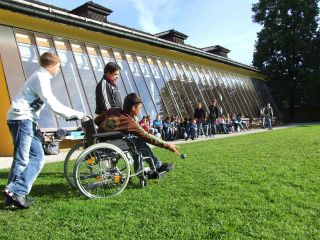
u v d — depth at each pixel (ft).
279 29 122.31
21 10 42.55
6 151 38.60
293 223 10.75
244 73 103.14
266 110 93.30
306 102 119.55
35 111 14.21
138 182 17.13
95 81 50.88
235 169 19.83
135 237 9.95
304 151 27.07
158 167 17.34
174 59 72.64
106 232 10.37
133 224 10.98
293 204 12.64
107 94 18.19
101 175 15.10
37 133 14.37
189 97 70.18
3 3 40.34
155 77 63.82
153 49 65.82
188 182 16.70
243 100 92.48
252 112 93.50
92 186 14.96
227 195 13.99
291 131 59.57
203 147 35.01
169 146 16.21
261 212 11.80
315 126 75.15
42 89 13.93
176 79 69.36
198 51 75.51
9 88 38.91
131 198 14.12
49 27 47.65
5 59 40.52
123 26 58.75
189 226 10.64
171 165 17.63
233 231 10.12
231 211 11.96
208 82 80.48
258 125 91.04
